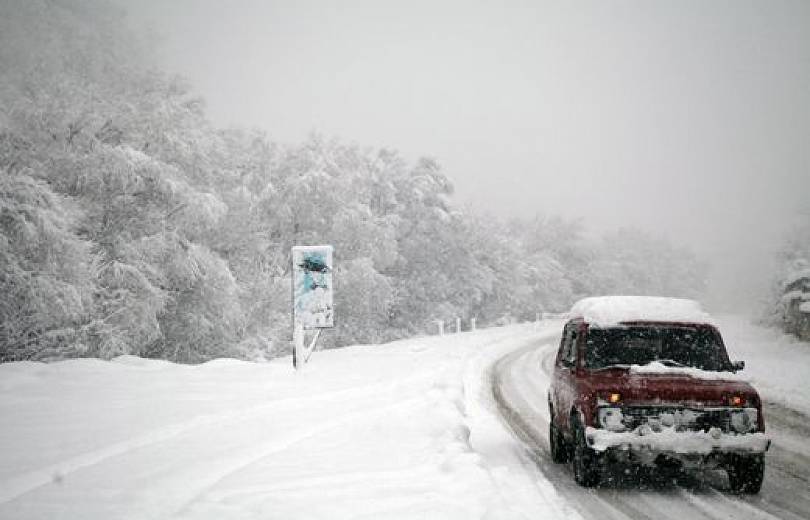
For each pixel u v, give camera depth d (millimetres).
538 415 12055
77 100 23922
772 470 7672
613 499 6223
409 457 6801
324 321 14883
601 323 7586
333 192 36219
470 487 5625
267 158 35750
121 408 9117
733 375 6840
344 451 7070
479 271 52094
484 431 10094
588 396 6496
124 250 23234
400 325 46719
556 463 8062
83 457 6258
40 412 8719
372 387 12602
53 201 20047
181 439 7418
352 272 35906
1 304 19328
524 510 5523
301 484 5641
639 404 6258
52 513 4695
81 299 20688
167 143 25766
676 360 7406
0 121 21578
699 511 5824
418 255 47062
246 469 6203
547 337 36562
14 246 19500
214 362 16016
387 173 46375
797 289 38688
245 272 30562
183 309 25844
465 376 17266
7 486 5277
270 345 29000
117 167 22672
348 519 4668
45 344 20641
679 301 8109
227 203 29422
